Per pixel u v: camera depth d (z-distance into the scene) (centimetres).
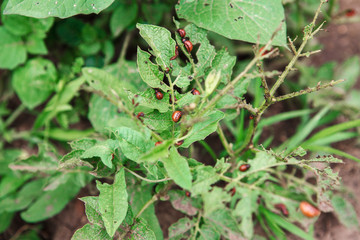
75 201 79
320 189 58
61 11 60
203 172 56
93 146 58
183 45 59
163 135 58
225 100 62
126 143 55
